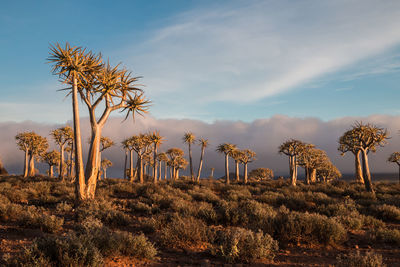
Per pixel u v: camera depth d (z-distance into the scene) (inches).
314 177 1739.7
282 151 1264.8
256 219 384.8
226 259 216.2
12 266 171.2
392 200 598.5
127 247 223.3
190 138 1617.9
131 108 655.8
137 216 460.4
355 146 908.6
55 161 1849.2
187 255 235.8
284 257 232.7
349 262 190.7
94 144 581.3
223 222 387.5
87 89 597.6
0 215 384.8
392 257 240.4
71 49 553.0
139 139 1457.9
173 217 372.5
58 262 177.6
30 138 1456.7
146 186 856.3
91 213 392.5
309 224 284.7
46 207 525.7
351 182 1325.0
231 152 1615.4
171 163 2087.8
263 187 1143.6
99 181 1194.6
